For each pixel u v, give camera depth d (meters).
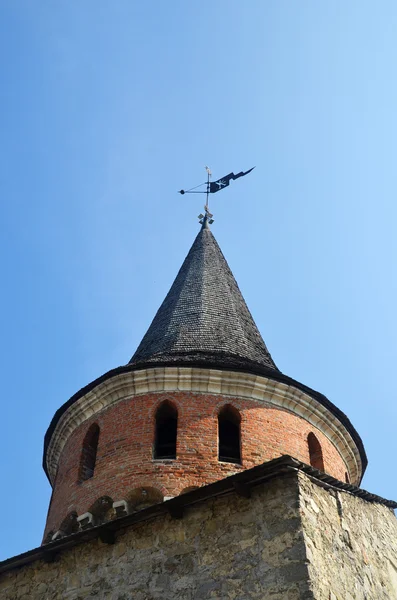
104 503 16.27
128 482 16.25
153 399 18.20
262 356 21.59
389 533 15.44
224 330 21.98
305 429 18.73
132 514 13.60
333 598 11.43
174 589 12.41
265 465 12.46
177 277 26.05
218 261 26.75
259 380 18.47
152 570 12.95
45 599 13.85
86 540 14.15
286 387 18.64
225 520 12.78
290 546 11.66
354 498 14.59
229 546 12.37
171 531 13.29
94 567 13.74
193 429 17.30
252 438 17.36
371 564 13.62
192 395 18.14
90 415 19.17
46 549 14.32
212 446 16.97
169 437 17.95
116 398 18.73
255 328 23.66
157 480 16.08
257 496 12.71
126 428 17.75
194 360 18.50
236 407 18.00
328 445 19.31
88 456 18.42
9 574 14.88
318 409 19.14
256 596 11.41
